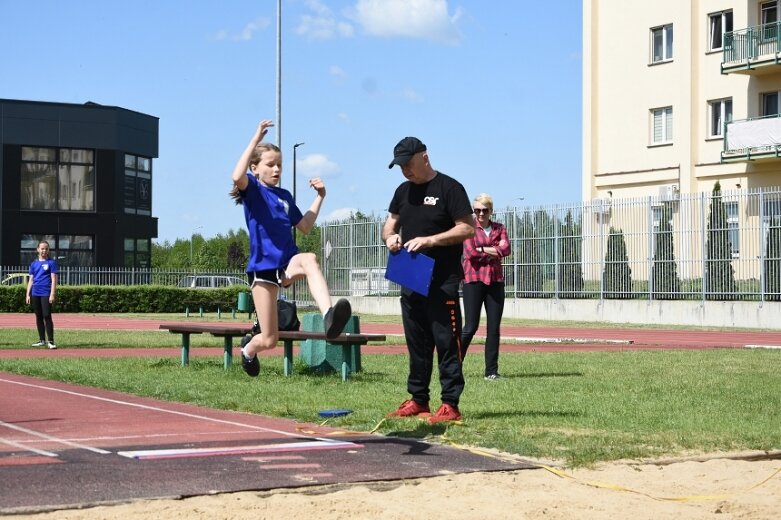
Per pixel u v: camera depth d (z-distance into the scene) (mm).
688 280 32250
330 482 6133
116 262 56094
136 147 57406
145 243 58625
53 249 54844
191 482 6051
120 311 46312
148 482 6039
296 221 7535
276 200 7406
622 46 45250
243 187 7238
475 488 6082
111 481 6059
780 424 8867
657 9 43750
